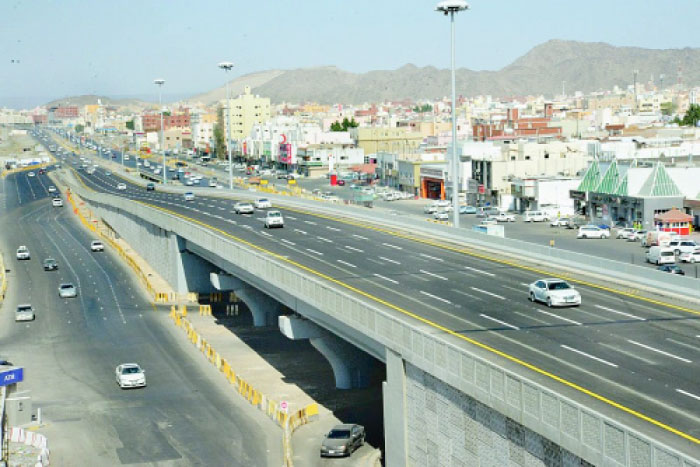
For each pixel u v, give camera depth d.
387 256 74.44
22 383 69.81
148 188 190.75
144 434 56.84
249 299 86.56
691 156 138.62
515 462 34.31
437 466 40.78
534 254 69.50
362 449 51.81
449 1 76.06
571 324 47.12
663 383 35.81
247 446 53.81
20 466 50.53
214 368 72.50
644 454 26.95
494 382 34.78
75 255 137.00
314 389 65.31
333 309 52.25
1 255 133.38
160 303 100.81
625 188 128.25
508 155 167.00
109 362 75.50
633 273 58.25
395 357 44.09
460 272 65.12
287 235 90.88
